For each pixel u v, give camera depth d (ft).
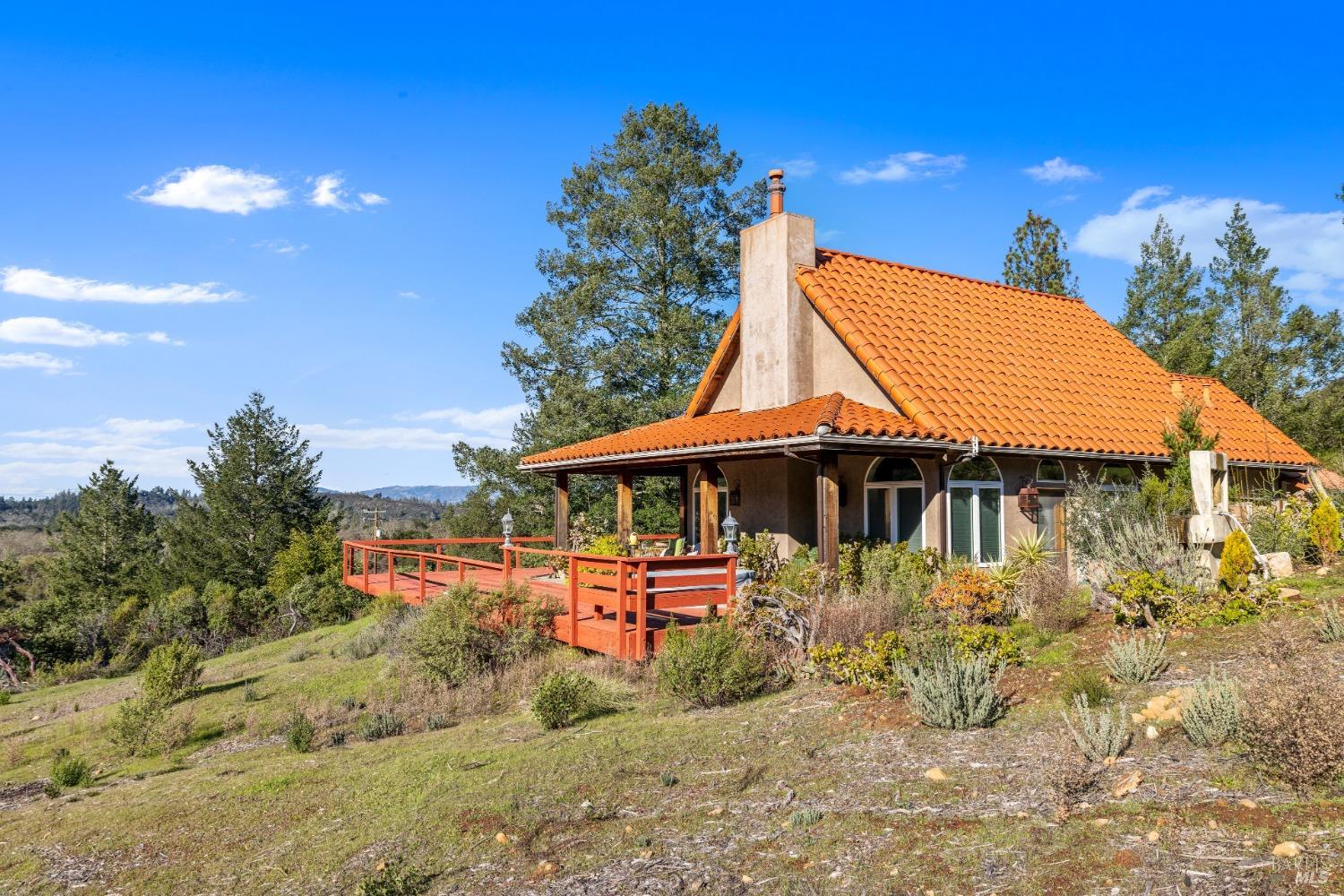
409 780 29.99
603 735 31.99
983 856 17.89
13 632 122.42
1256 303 119.03
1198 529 41.24
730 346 63.36
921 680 28.45
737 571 48.06
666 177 108.78
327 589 106.93
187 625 117.08
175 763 42.29
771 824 21.39
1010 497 54.19
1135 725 23.97
